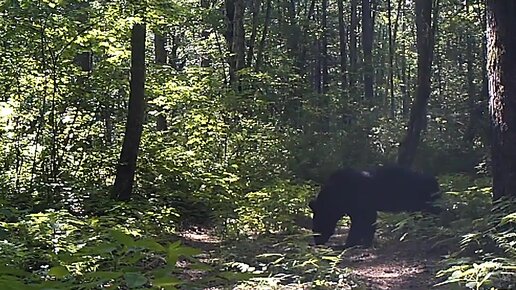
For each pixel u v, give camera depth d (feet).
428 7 49.65
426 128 76.28
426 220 31.01
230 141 50.21
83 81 38.27
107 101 38.93
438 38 96.12
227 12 69.62
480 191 32.09
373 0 115.14
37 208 30.68
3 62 35.60
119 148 39.17
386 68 104.99
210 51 66.95
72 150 37.52
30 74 36.42
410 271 24.34
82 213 31.45
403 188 32.55
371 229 32.53
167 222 32.40
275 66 78.54
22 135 36.86
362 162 64.95
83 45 35.53
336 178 33.40
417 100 50.42
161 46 61.57
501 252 21.61
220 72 67.72
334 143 67.77
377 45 115.14
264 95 61.82
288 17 94.99
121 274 6.85
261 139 54.90
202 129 47.80
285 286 20.61
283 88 71.87
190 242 32.53
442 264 24.18
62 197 33.04
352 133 71.05
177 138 46.65
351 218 32.83
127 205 31.76
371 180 32.86
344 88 92.89
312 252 25.23
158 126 52.08
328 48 120.26
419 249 28.45
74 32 34.53
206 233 36.68
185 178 39.73
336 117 75.77
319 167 62.18
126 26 34.71
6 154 36.37
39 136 37.24
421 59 50.11
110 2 35.01
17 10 33.04
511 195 24.73
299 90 75.72
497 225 21.91
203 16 61.52
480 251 22.29
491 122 25.61
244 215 36.63
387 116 86.33
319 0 121.70
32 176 35.58
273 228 36.35
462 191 34.96
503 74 24.99
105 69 38.34
